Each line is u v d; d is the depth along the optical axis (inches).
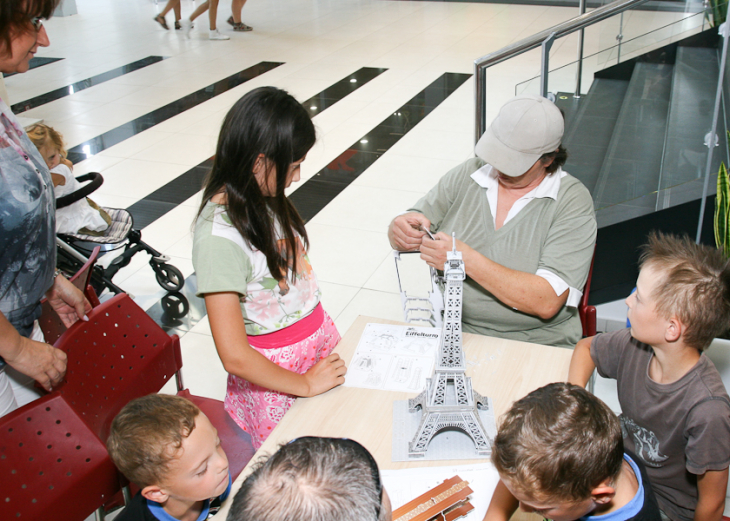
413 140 193.0
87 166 184.5
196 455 46.1
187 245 141.9
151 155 190.2
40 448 49.3
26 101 245.0
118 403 62.1
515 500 43.3
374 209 154.3
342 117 214.5
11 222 55.3
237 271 51.8
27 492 48.5
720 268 43.9
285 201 56.1
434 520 44.2
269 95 49.5
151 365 65.4
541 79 117.0
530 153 63.1
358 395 56.9
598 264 113.8
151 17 390.9
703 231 104.0
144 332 64.6
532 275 65.1
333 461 27.0
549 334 71.5
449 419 49.6
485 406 54.1
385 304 119.5
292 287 57.7
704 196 100.4
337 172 174.4
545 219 68.0
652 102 112.7
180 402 48.1
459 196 74.2
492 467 48.7
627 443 55.1
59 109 234.4
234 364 52.1
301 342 59.9
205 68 277.9
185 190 167.6
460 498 44.7
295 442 29.1
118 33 351.3
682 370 47.2
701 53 105.0
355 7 394.6
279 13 387.9
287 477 26.1
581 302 74.0
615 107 122.6
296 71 267.6
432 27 333.4
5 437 47.6
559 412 35.7
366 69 266.2
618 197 109.1
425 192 161.3
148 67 283.9
